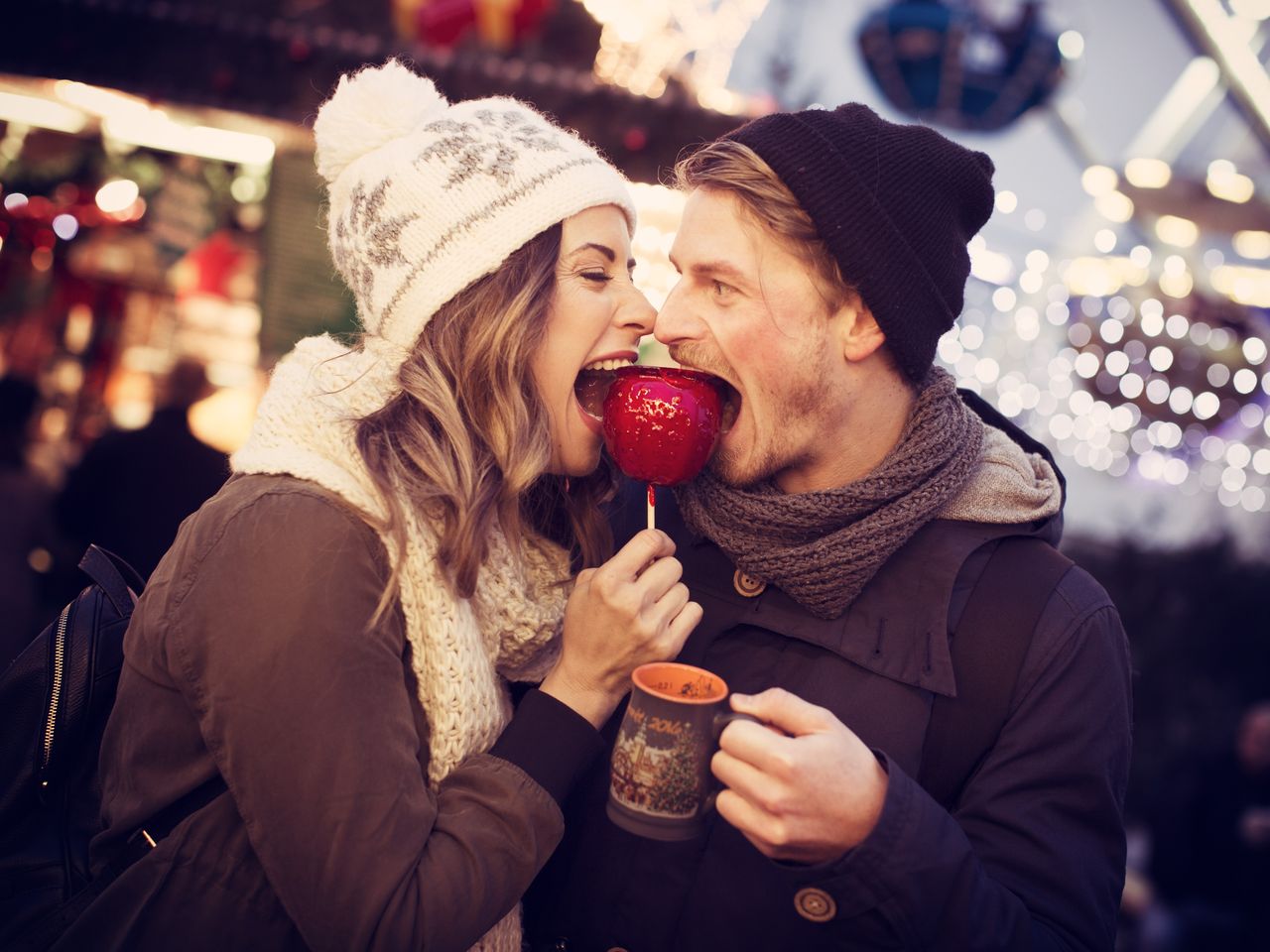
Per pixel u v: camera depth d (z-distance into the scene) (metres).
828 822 0.99
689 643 1.36
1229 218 6.23
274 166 3.64
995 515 1.31
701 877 1.23
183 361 3.58
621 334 1.33
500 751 1.14
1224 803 3.83
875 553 1.25
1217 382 5.40
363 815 1.03
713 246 1.27
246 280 4.70
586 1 3.89
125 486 3.15
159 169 4.39
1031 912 1.11
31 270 4.70
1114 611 1.29
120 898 1.10
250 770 1.04
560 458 1.36
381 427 1.19
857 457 1.35
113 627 1.34
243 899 1.10
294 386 1.23
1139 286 5.62
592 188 1.27
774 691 1.04
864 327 1.28
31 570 3.69
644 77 3.85
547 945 1.33
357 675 1.06
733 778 0.98
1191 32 6.62
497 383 1.24
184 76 3.17
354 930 1.01
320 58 3.15
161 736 1.13
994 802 1.18
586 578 1.20
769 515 1.27
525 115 1.32
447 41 3.58
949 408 1.34
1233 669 5.44
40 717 1.29
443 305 1.24
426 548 1.17
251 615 1.05
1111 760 1.20
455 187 1.22
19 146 4.31
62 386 4.84
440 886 1.03
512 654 1.31
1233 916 3.76
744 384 1.29
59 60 3.14
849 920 1.02
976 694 1.22
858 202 1.22
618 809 1.05
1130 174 6.26
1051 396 5.61
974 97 3.86
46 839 1.30
